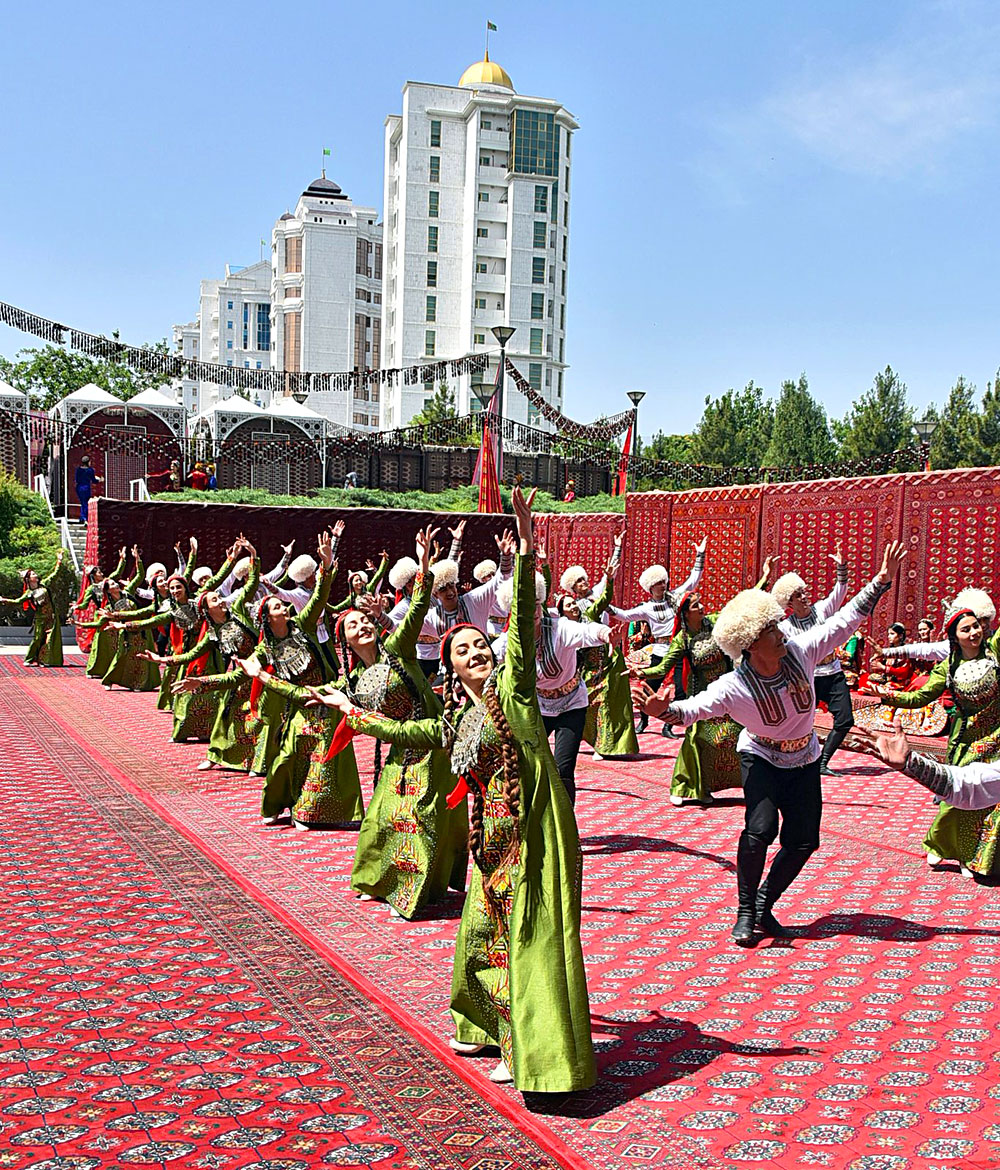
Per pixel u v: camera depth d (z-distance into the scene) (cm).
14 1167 306
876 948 507
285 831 731
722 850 698
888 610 1157
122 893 584
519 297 8175
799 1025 414
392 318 8606
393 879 553
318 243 8681
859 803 847
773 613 487
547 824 356
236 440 3478
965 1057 383
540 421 8219
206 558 1870
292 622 741
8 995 439
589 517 1784
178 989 446
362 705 561
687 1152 315
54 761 984
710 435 5669
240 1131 328
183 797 835
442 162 8262
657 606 991
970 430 3797
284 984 452
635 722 1237
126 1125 332
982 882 621
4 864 639
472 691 394
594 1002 440
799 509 1279
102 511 1823
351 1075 367
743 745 525
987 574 1077
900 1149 318
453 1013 387
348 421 8769
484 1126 332
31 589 1911
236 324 11775
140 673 1565
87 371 5900
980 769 389
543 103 8112
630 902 584
